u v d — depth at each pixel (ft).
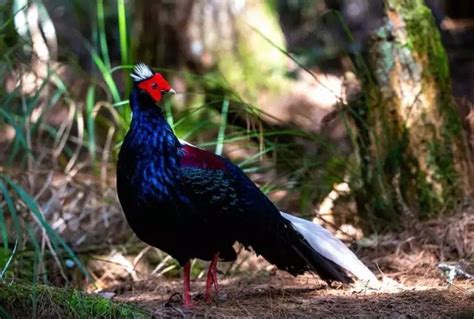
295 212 40.04
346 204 38.22
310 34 69.97
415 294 27.63
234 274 35.32
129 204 27.27
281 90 52.34
